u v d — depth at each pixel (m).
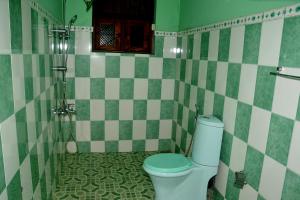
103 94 2.87
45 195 1.70
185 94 2.65
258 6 1.48
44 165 1.66
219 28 1.93
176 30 2.88
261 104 1.45
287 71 1.25
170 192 1.93
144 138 3.07
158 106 3.02
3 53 0.92
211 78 2.07
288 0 1.24
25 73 1.21
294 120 1.20
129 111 2.97
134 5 2.88
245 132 1.60
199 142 1.88
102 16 2.85
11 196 0.99
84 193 2.18
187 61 2.59
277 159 1.31
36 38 1.45
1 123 0.89
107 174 2.52
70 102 2.82
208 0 2.12
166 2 2.80
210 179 1.99
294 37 1.21
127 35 2.91
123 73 2.86
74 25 2.66
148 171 1.82
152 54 2.88
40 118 1.55
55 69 2.20
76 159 2.82
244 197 1.60
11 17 1.01
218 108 1.95
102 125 2.95
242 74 1.63
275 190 1.33
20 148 1.12
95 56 2.76
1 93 0.90
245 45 1.60
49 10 1.87
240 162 1.65
